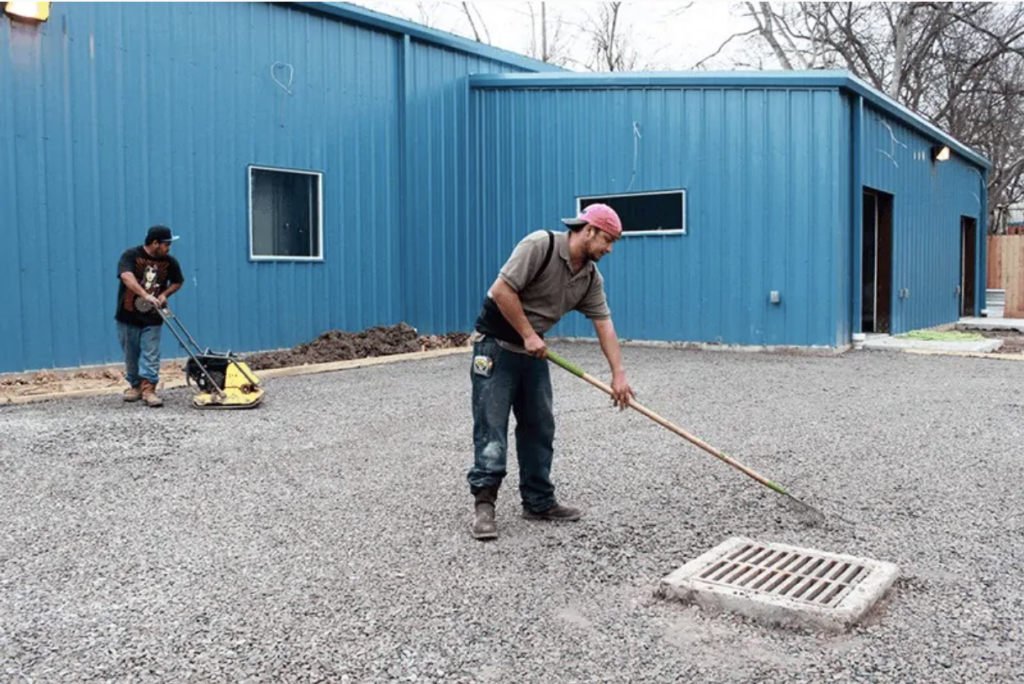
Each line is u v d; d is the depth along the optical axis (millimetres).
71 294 9031
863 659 2803
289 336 11047
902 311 14070
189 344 10039
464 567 3652
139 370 7457
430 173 12625
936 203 15734
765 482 4242
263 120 10680
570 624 3092
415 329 12109
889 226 13523
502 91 13102
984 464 5367
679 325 12078
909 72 25297
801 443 5965
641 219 12336
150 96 9609
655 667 2764
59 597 3328
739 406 7422
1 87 8469
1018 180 30188
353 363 10000
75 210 9039
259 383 7996
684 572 3434
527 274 3959
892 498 4645
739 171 11562
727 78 11484
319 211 11312
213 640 2955
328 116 11391
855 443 5961
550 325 4164
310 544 3932
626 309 12492
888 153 13055
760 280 11523
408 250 12344
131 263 7203
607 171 12469
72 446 5840
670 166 11992
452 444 5945
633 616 3162
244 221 10539
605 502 4602
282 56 10859
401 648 2898
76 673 2725
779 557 3650
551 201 12914
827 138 11094
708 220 11789
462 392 8125
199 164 10070
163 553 3811
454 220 12984
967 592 3354
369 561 3719
